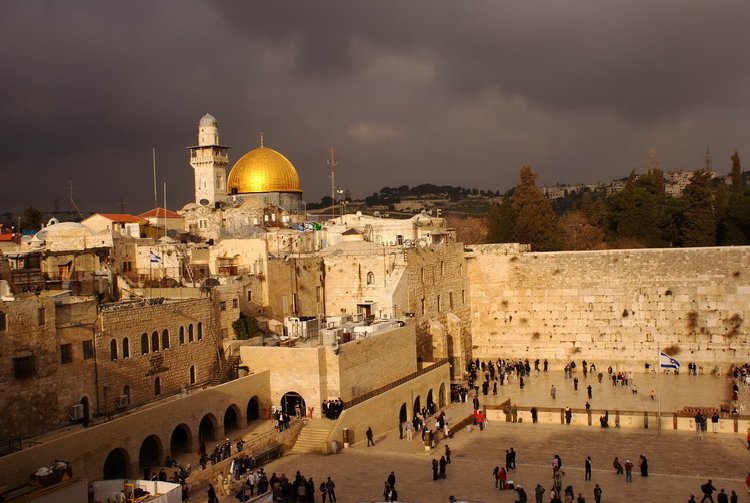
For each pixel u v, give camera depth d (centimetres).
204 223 10619
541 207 11238
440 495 4697
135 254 7550
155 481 4341
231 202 12325
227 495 4669
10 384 4578
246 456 5222
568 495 4259
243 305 7006
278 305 7594
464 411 7325
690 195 11075
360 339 6669
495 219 11375
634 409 7075
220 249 7694
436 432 6281
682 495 4669
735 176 13638
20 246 7956
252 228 10525
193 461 5206
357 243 9025
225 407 5731
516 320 9512
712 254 8719
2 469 4016
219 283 6806
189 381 6056
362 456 5650
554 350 9325
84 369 5094
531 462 5488
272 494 4188
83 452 4481
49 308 4856
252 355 6381
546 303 9369
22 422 4634
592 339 9162
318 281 8394
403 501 4419
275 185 12594
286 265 7794
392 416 6681
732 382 8000
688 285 8800
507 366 9162
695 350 8762
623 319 9038
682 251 8831
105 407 5231
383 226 10756
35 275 6047
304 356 6216
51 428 4809
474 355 9706
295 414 6281
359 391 6594
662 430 6391
